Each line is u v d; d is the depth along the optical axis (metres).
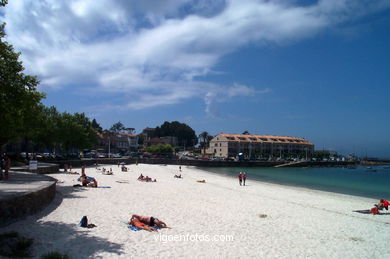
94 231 12.55
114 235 12.25
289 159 146.00
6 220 12.36
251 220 17.23
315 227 16.59
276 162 128.38
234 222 16.41
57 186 25.17
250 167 118.25
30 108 20.50
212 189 32.91
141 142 191.88
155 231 13.41
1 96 15.95
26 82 17.97
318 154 163.38
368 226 17.66
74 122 64.19
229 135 153.88
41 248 10.06
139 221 14.33
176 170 73.19
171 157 130.62
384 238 15.06
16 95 17.12
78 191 23.14
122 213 16.39
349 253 12.39
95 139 75.25
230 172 80.44
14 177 23.09
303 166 133.25
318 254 11.99
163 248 11.22
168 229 13.98
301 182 55.06
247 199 25.98
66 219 14.10
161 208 18.80
